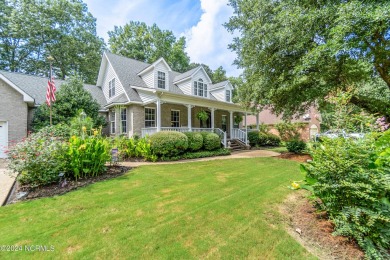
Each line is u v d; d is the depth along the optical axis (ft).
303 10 23.34
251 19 31.94
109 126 45.34
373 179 8.61
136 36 91.04
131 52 87.56
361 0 17.99
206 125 55.57
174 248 8.07
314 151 10.80
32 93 39.96
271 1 27.81
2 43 67.05
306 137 64.75
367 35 18.39
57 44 74.33
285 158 32.45
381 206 8.37
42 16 70.33
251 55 31.40
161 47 94.02
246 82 41.19
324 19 21.57
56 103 37.37
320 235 9.11
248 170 22.77
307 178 10.73
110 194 14.30
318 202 11.53
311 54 22.12
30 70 73.87
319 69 25.49
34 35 69.77
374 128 10.64
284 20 23.73
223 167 24.70
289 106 34.19
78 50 79.05
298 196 13.87
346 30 18.40
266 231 9.37
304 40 23.84
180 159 31.73
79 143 18.40
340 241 8.66
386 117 26.40
